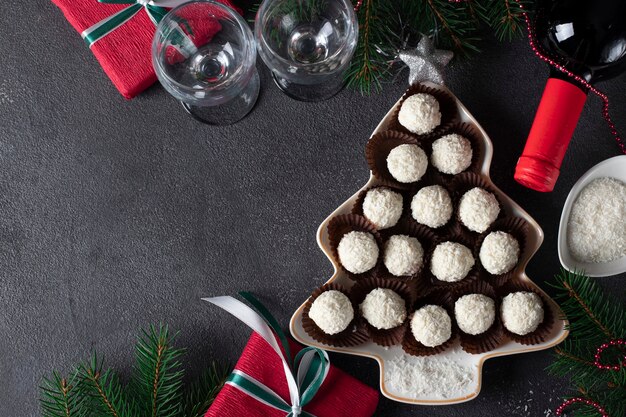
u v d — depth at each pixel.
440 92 0.59
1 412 0.64
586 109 0.63
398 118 0.59
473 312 0.57
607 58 0.52
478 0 0.60
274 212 0.64
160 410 0.60
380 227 0.59
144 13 0.61
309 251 0.64
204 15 0.58
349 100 0.64
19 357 0.64
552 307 0.59
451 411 0.62
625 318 0.61
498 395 0.62
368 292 0.60
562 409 0.58
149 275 0.64
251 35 0.58
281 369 0.59
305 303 0.59
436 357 0.60
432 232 0.59
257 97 0.64
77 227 0.65
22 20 0.65
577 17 0.51
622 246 0.59
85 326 0.64
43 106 0.65
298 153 0.64
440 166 0.59
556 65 0.54
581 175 0.63
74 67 0.65
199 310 0.64
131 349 0.64
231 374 0.59
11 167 0.65
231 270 0.64
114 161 0.65
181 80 0.59
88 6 0.61
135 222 0.64
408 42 0.61
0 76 0.65
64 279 0.65
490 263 0.57
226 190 0.64
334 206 0.64
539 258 0.63
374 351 0.60
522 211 0.59
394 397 0.59
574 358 0.57
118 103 0.65
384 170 0.60
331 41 0.59
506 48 0.63
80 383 0.58
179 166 0.64
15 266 0.65
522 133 0.63
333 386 0.59
